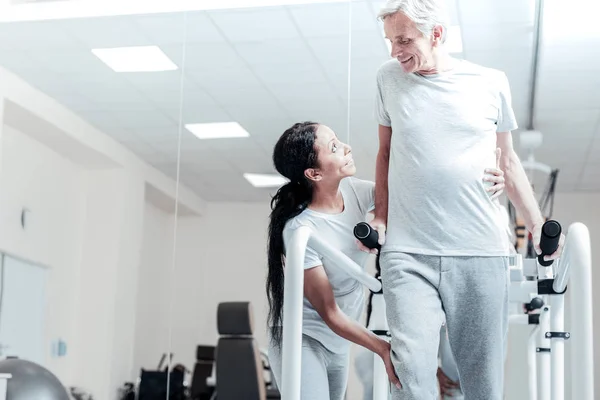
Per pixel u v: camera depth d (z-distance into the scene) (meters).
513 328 2.62
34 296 4.60
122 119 4.46
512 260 2.12
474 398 1.56
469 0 3.87
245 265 3.98
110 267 4.36
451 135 1.56
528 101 3.78
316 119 4.14
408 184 1.56
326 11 4.15
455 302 1.53
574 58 3.76
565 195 3.61
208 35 4.33
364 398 3.15
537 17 3.79
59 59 4.54
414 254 1.53
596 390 3.31
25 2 4.56
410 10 1.54
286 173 1.97
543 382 2.29
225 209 4.16
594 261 3.39
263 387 3.72
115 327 4.23
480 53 3.86
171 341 3.94
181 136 4.35
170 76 4.39
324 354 1.93
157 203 4.31
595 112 3.70
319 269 1.79
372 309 1.78
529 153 3.71
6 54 4.57
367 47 4.10
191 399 3.84
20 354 4.54
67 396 3.52
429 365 1.46
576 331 1.29
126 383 4.08
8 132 4.66
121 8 4.45
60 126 4.53
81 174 4.53
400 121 1.59
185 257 4.12
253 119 4.24
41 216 4.89
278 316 1.98
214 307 3.92
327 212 1.95
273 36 4.23
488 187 1.55
